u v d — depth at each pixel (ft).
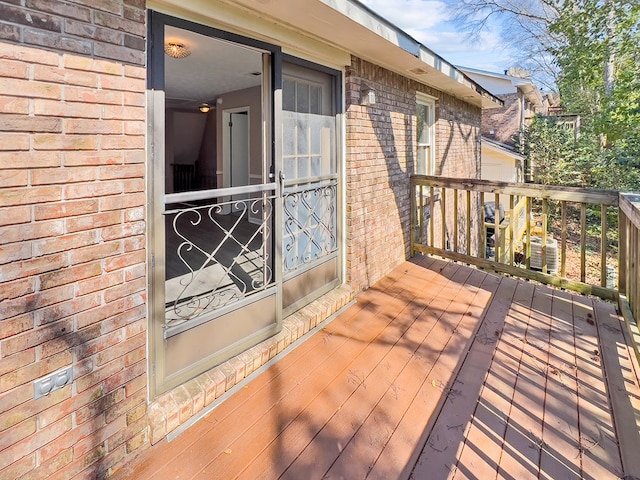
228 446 6.62
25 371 5.05
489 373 8.82
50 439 5.34
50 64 5.11
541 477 6.01
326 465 6.24
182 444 6.66
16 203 4.89
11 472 4.97
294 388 8.22
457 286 14.32
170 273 12.96
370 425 7.14
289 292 10.73
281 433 6.93
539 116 44.73
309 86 11.35
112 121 5.82
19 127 4.87
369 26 9.91
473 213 27.58
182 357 7.59
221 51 14.33
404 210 17.03
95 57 5.57
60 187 5.29
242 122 25.85
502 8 43.50
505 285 14.39
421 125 20.06
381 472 6.12
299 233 11.30
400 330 10.88
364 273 13.88
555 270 29.50
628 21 21.24
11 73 4.77
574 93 39.22
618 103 23.68
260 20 8.77
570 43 25.25
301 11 8.52
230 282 11.82
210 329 8.13
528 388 8.28
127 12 5.94
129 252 6.18
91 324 5.74
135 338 6.35
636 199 10.36
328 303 11.69
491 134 48.16
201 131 34.30
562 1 26.78
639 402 7.79
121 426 6.19
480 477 6.00
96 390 5.84
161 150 6.93
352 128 12.70
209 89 22.88
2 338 4.83
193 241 17.47
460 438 6.83
